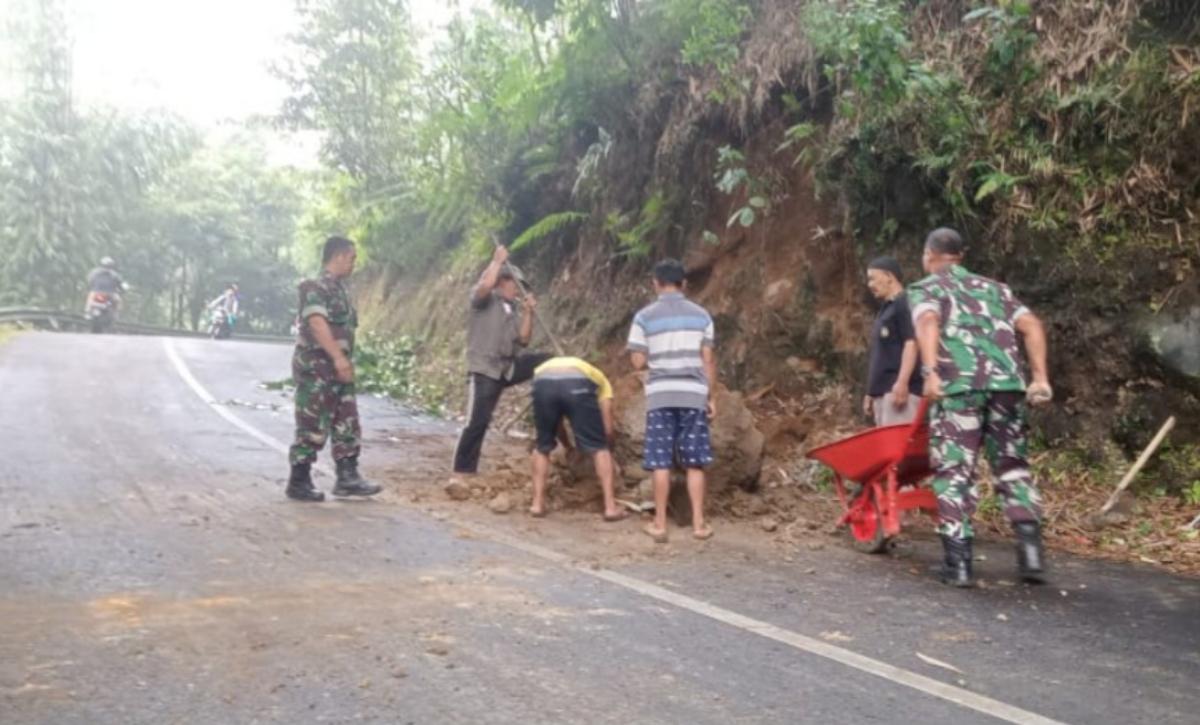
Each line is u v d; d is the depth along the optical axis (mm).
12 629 4625
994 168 8625
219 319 29562
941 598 5602
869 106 9344
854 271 10227
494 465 9516
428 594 5379
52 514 6891
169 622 4789
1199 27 8062
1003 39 8672
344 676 4180
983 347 6004
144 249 41438
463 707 3898
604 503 7555
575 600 5359
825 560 6438
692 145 12281
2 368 15625
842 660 4535
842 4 9711
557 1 12984
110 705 3826
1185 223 7852
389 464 9695
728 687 4168
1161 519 7238
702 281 12156
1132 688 4277
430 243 20906
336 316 7824
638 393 8320
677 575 5949
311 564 5895
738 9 11312
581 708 3916
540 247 16094
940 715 3928
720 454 7590
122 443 9906
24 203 31688
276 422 11820
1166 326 7738
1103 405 8094
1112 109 8219
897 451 6336
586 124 14516
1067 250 8320
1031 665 4535
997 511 7594
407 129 22453
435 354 18234
